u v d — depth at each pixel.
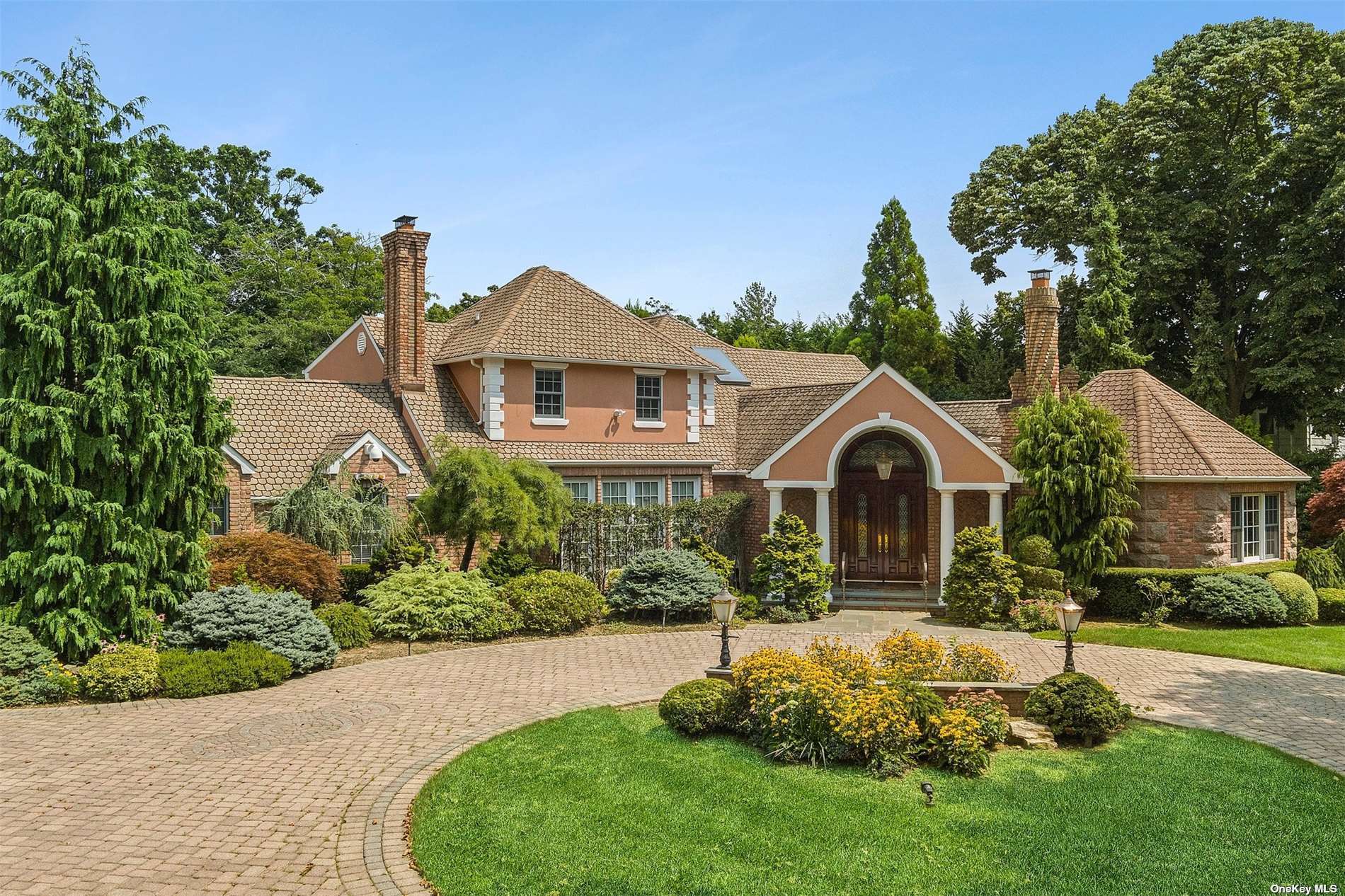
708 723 12.56
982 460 23.31
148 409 15.68
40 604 15.06
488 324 27.16
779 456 25.14
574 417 26.97
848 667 12.71
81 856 8.84
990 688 13.18
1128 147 39.25
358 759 11.55
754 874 8.48
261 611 16.20
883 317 55.19
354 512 20.61
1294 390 36.44
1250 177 36.09
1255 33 38.84
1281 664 17.17
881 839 9.23
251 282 46.56
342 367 31.62
